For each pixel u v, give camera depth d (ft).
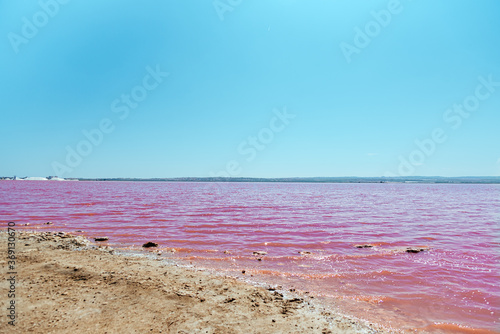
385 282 29.43
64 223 63.67
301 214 88.02
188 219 73.31
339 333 18.19
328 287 27.78
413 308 23.31
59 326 16.98
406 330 19.66
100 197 150.51
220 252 41.47
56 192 192.34
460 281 29.89
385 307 23.39
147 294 22.41
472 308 23.47
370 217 82.02
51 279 25.12
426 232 58.54
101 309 19.54
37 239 42.50
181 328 17.29
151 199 143.02
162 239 49.37
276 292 25.34
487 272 32.86
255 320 19.06
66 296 21.52
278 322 19.04
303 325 18.89
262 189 325.62
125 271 28.40
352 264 35.94
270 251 42.45
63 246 39.88
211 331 17.08
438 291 27.04
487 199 173.88
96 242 45.73
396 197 189.57
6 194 159.53
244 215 83.92
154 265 31.99
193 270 31.63
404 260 37.81
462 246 46.03
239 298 22.86
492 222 73.61
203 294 23.21
